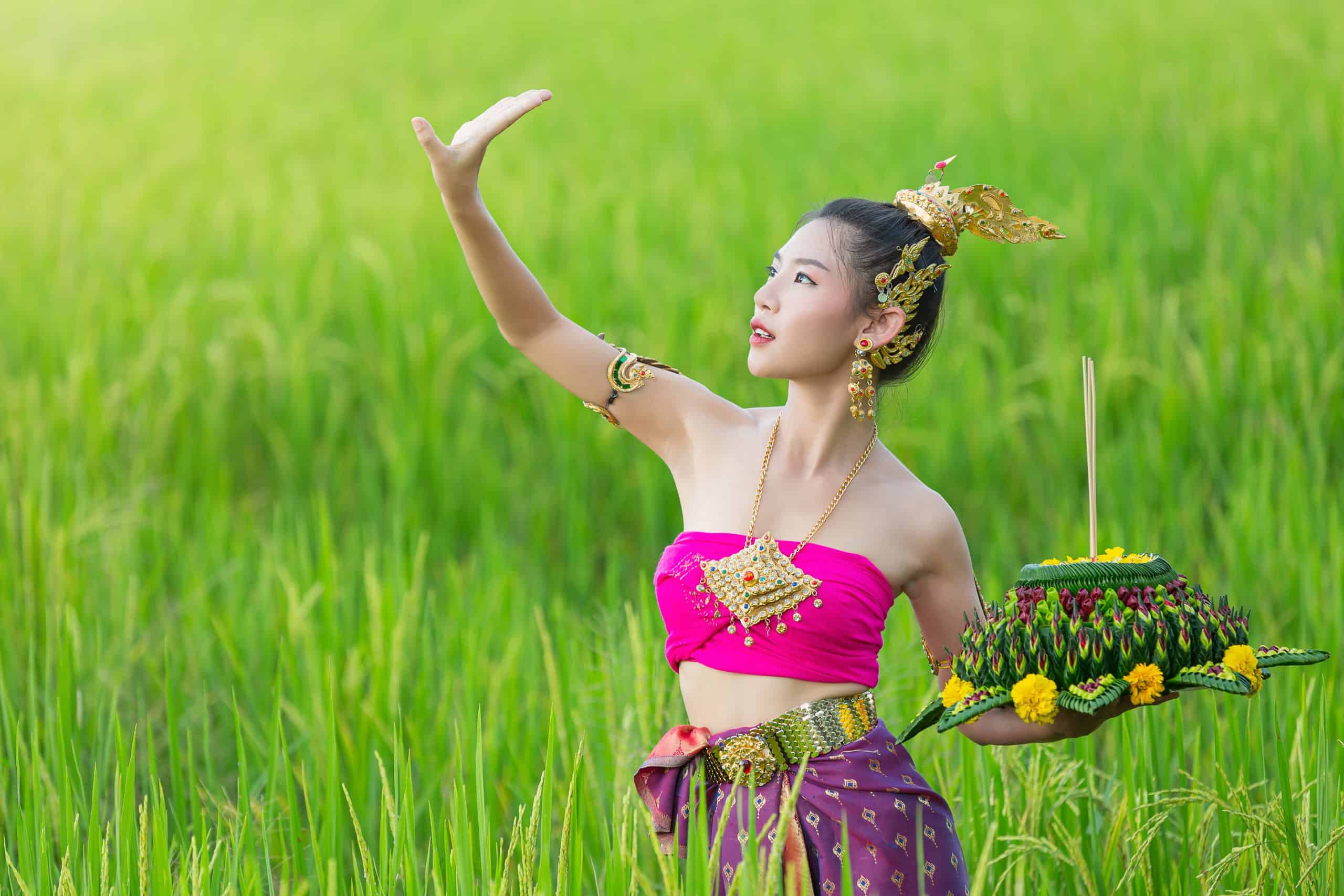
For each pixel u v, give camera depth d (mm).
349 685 5953
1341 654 6574
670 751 3764
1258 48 20734
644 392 4125
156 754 6355
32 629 6703
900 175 15648
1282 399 9734
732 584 3701
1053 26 25500
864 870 3570
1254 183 13852
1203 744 6184
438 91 25156
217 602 7836
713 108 21062
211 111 23875
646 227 14430
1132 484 9094
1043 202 14109
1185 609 3482
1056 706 3400
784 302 3875
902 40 26094
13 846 5203
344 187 17219
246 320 11539
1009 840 4539
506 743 5930
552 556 9367
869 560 3783
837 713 3689
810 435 3936
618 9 33719
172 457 10445
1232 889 4805
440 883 4070
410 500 9312
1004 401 10266
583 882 4918
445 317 11508
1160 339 10852
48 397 10672
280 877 5164
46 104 24531
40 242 14656
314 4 37188
